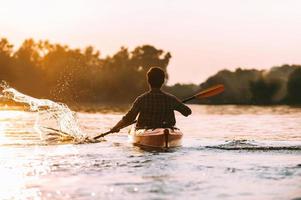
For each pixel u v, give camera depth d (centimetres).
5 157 727
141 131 912
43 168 626
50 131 1193
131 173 589
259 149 857
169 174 585
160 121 921
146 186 512
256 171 606
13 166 642
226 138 1121
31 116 1886
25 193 481
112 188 503
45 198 460
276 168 631
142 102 920
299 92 4400
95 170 613
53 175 575
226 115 2395
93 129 1338
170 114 928
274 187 511
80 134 1040
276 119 2019
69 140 975
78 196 468
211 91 1142
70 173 589
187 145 926
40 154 764
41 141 956
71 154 768
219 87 1145
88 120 1789
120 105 4128
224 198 462
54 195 471
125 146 894
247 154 786
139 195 472
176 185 519
